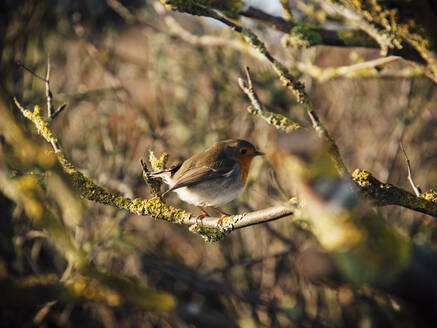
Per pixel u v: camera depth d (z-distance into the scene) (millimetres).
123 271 9266
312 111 4547
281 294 9172
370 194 4141
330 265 1799
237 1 6176
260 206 8852
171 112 11289
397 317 1828
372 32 4914
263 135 9719
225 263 9992
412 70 8062
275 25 6242
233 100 11023
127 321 9008
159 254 10109
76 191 5363
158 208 5441
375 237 1810
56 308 8250
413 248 1894
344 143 10703
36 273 7660
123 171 10062
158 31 11758
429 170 10375
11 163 4695
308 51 10359
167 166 7000
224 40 8938
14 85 8023
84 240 8242
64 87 11680
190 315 8000
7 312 7781
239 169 6867
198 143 10672
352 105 11227
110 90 10305
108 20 12781
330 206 1841
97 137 10711
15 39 8188
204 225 5172
